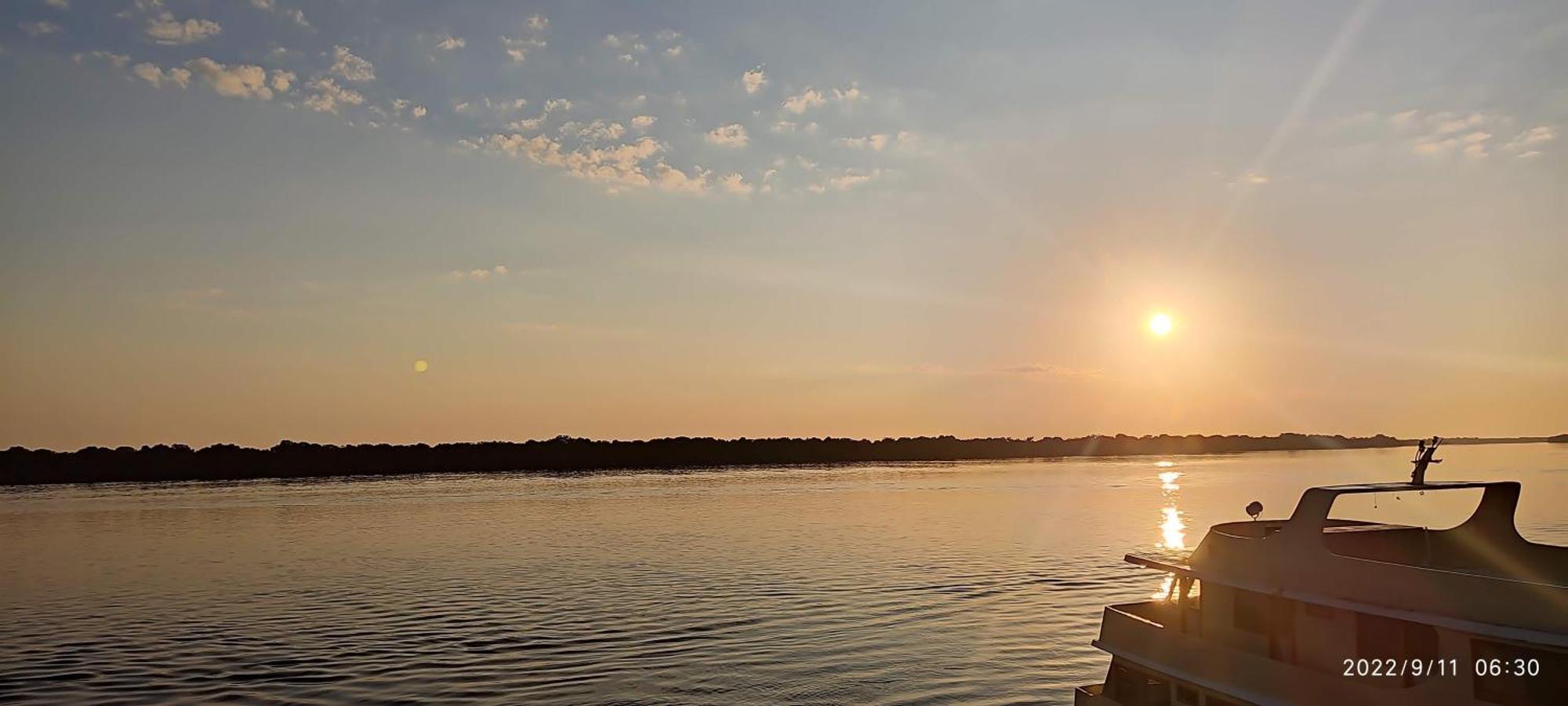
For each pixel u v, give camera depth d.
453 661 37.00
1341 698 18.05
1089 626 41.81
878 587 53.06
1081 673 34.12
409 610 48.31
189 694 33.09
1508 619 15.84
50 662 37.94
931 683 32.97
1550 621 15.37
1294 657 19.02
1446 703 16.64
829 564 62.97
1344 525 21.59
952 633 40.66
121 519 105.06
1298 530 19.22
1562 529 70.31
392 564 66.44
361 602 51.25
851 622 43.31
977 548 70.44
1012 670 34.56
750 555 68.69
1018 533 80.69
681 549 72.75
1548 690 15.50
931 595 50.19
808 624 43.09
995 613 45.03
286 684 34.19
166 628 44.97
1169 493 129.75
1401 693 17.25
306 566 66.25
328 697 32.53
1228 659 20.12
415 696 32.47
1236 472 196.38
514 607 48.59
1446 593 16.69
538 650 38.59
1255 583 19.77
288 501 130.00
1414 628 17.16
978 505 111.88
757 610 46.78
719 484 164.00
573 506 117.69
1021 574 57.00
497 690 32.91
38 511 117.19
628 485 163.62
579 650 38.50
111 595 55.19
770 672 34.66
